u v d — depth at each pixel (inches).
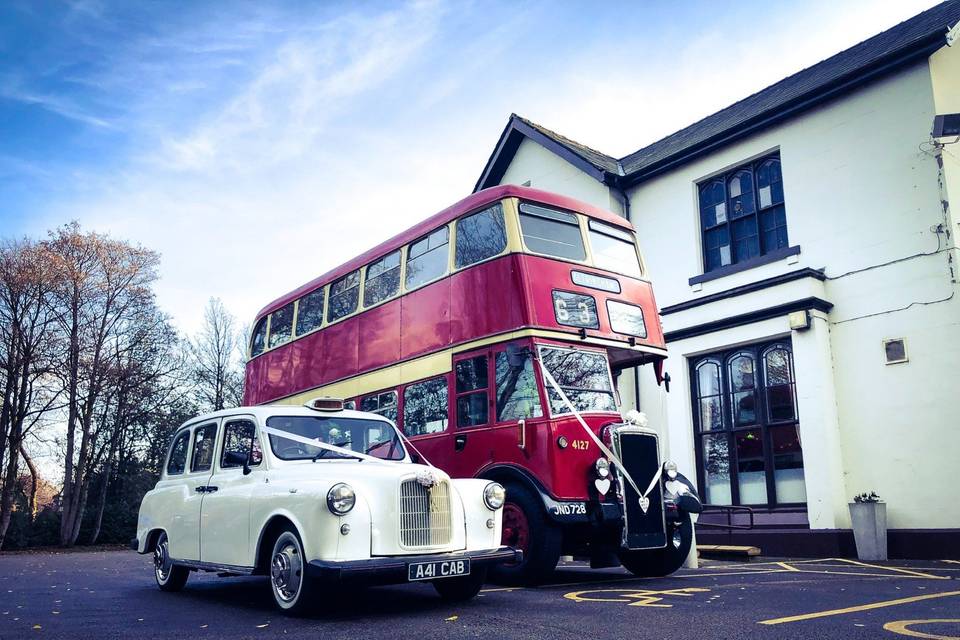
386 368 440.5
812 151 549.6
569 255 390.0
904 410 475.8
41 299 1140.5
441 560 243.6
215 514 293.1
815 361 507.8
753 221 589.3
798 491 517.3
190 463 335.0
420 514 249.9
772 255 559.8
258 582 382.3
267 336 582.9
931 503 456.1
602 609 254.4
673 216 640.4
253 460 288.4
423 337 416.5
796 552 494.6
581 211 409.7
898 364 482.9
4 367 1109.7
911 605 253.8
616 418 365.1
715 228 616.7
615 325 392.5
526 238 375.2
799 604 260.4
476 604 270.5
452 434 383.6
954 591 292.2
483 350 375.9
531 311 357.7
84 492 1240.2
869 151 517.7
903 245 491.5
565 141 739.4
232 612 267.3
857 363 503.2
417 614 247.6
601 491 338.0
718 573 386.0
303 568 238.7
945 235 472.1
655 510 356.2
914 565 410.9
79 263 1196.5
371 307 465.7
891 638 192.7
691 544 409.7
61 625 244.1
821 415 499.5
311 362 514.9
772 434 537.6
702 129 697.0
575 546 365.4
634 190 676.1
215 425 324.5
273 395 552.4
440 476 256.5
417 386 414.9
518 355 352.2
